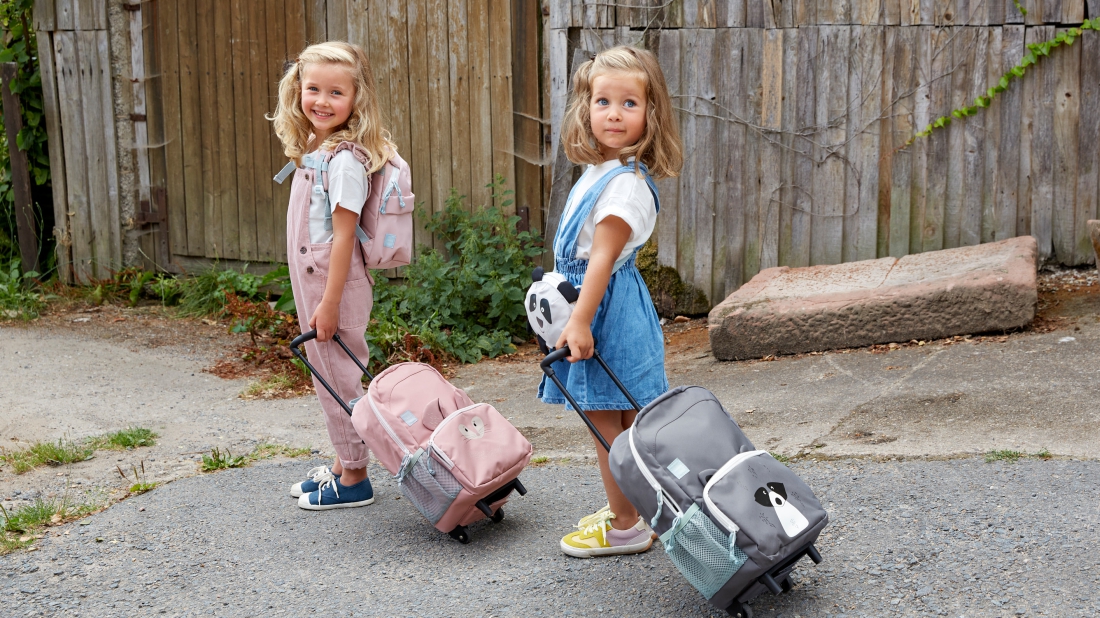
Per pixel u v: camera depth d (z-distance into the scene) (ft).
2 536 10.59
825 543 9.31
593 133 9.17
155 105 24.39
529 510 11.01
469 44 21.59
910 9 19.26
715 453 7.89
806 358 16.83
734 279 20.79
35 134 25.11
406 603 8.81
